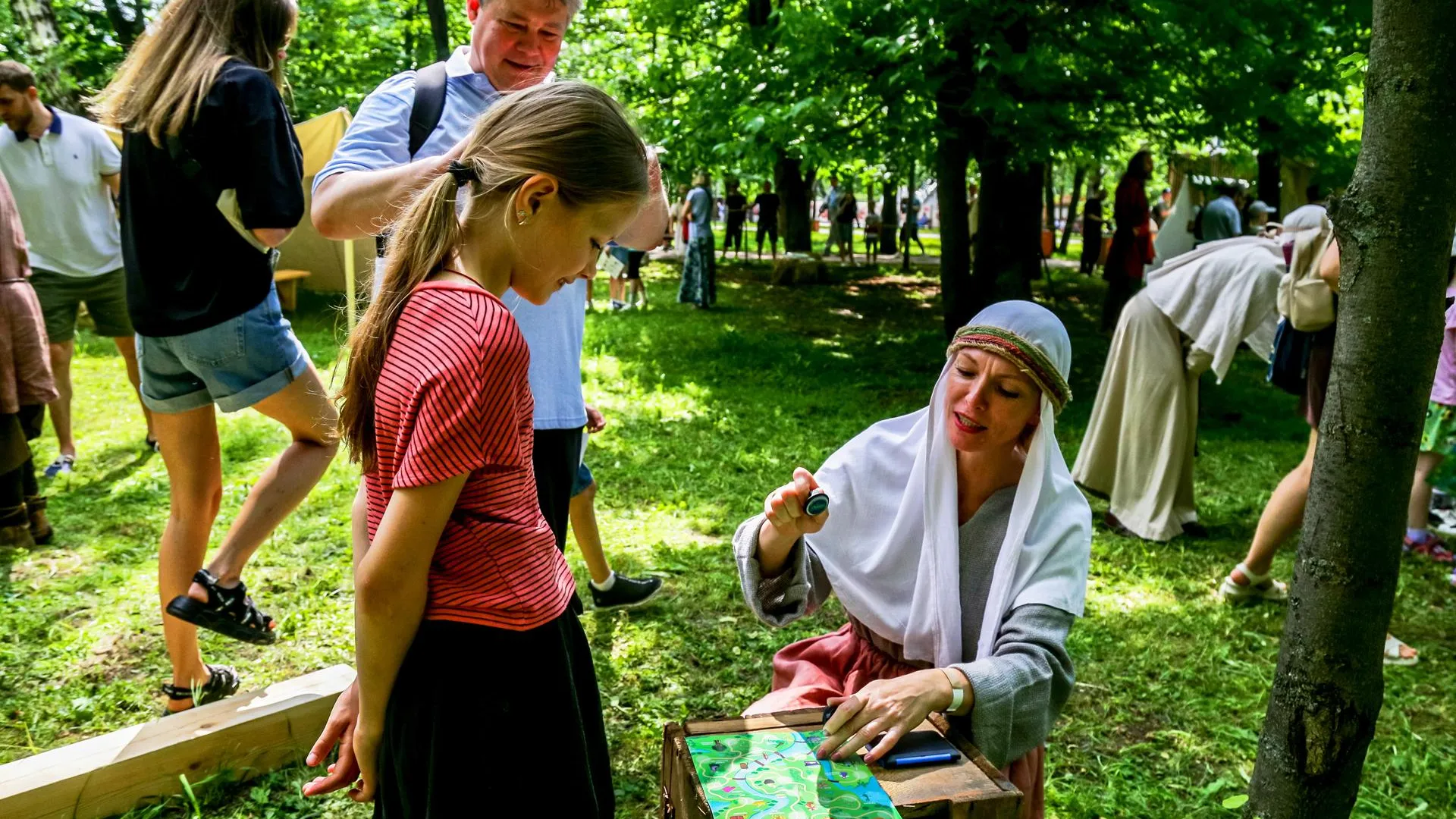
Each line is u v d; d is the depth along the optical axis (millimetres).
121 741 2697
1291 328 4438
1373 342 1608
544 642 1654
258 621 2893
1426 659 3996
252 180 2600
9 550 4336
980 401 1957
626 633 3838
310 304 11336
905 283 17469
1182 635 4121
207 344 2699
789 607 2148
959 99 9312
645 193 1637
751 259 21828
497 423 1484
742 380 8875
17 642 3559
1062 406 2010
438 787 1602
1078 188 25797
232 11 2689
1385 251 1578
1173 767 3156
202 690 3105
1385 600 1685
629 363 9352
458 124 2518
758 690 3479
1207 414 8258
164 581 2969
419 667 1601
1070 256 26359
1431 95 1517
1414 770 3158
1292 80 9211
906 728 1794
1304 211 4605
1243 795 2830
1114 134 9703
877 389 8648
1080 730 3373
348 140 2439
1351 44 8328
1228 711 3539
